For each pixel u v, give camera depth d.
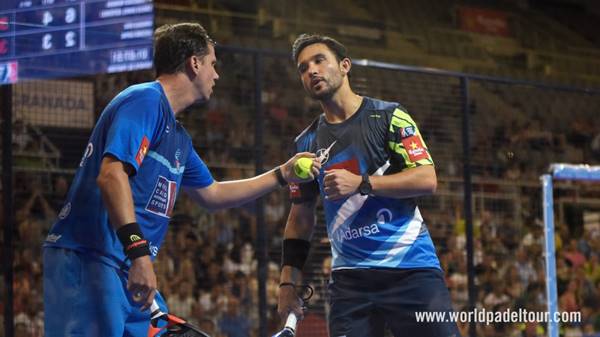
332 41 8.92
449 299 8.84
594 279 18.91
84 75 14.16
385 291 8.73
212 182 8.60
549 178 12.77
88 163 7.23
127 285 7.00
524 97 24.94
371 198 8.70
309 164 8.52
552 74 34.78
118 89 14.69
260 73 12.73
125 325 7.26
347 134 8.80
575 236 19.08
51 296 7.14
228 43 26.67
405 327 8.71
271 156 18.12
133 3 14.69
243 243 17.59
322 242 13.80
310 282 13.69
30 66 13.78
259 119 12.71
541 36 35.62
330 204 8.88
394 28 32.06
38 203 14.58
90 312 7.02
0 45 13.62
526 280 17.08
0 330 14.33
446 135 17.34
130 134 6.96
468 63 32.91
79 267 7.07
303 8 29.83
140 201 7.27
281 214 18.31
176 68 7.63
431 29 32.94
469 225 13.92
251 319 16.81
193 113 17.16
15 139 13.02
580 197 19.11
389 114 8.73
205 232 17.19
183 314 16.11
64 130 13.55
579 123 23.12
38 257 14.97
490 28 34.59
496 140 17.95
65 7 14.24
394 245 8.70
